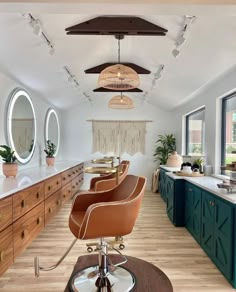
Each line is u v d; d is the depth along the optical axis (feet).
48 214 12.03
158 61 13.91
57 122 22.85
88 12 6.81
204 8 6.53
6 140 12.26
